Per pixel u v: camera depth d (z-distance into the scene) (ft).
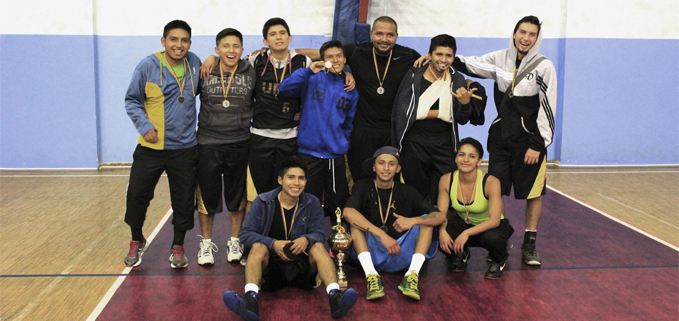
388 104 14.05
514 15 25.91
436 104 13.70
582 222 17.54
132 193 12.84
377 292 11.57
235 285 12.48
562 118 26.43
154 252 14.58
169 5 24.88
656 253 14.66
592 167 26.55
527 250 13.98
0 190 21.26
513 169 13.85
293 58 13.51
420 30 25.73
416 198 12.84
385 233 12.35
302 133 13.67
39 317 10.78
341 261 12.34
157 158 12.75
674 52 26.25
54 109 24.75
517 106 13.42
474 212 13.04
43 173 24.43
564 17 26.02
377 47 13.65
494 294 12.05
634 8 25.77
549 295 12.00
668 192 21.57
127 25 24.81
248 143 13.48
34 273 13.01
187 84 12.67
